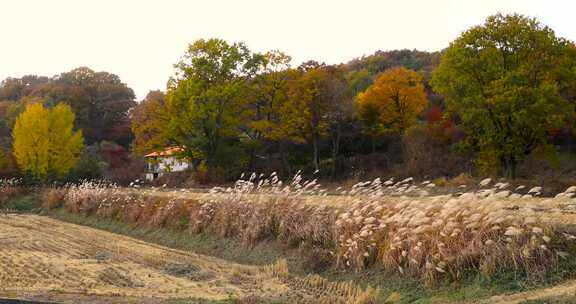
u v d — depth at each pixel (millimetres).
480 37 32844
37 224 28656
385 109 49469
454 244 11773
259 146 44938
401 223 12812
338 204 17125
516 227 11258
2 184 45656
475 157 37312
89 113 86688
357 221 13844
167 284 13266
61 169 47812
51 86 91000
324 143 51656
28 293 11828
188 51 43562
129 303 10828
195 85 41531
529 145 31484
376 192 15961
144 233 24219
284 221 17750
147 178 52031
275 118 47250
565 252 10516
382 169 42594
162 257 17656
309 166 47469
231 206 20969
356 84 69000
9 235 23188
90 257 17375
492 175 31219
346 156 50594
